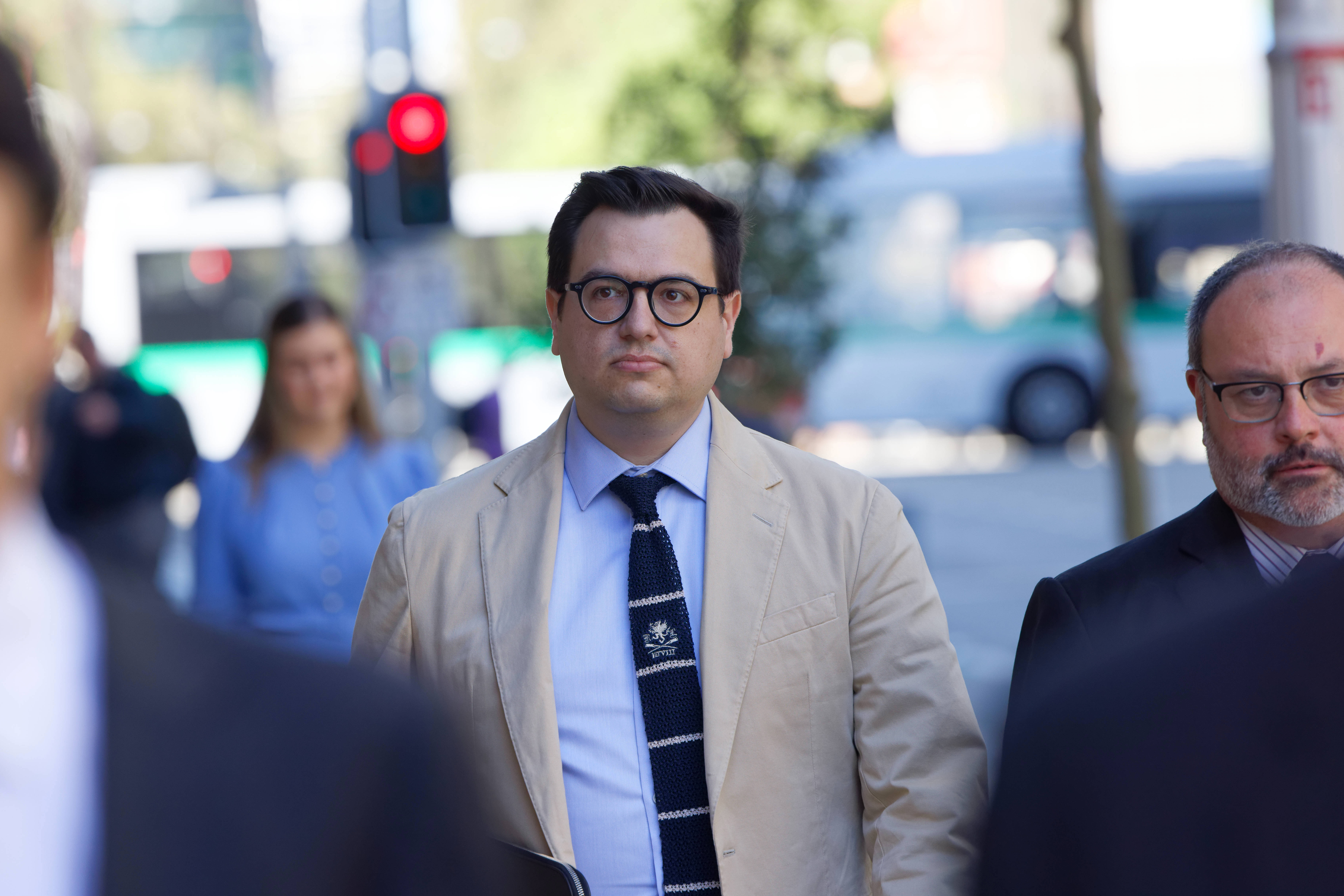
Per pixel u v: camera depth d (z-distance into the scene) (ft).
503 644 17.60
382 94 62.18
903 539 18.20
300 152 194.49
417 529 18.61
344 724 6.80
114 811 6.30
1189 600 17.17
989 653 64.18
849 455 146.10
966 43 217.77
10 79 6.35
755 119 71.26
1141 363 144.56
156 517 42.37
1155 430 146.41
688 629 17.46
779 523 17.88
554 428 18.88
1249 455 17.20
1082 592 17.80
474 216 124.98
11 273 6.32
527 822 17.07
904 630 17.70
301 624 31.63
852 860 17.51
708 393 18.93
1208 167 144.56
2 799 6.16
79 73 167.53
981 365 141.28
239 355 138.51
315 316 32.48
